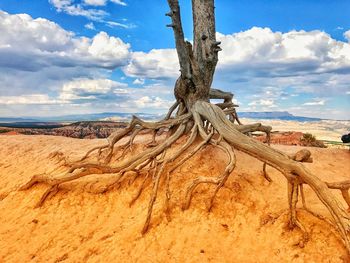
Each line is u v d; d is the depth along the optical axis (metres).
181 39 10.42
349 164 12.06
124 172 9.50
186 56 10.67
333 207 6.55
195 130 10.19
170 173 8.73
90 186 9.87
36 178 10.33
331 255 6.25
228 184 8.80
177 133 10.39
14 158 13.77
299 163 7.21
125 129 11.10
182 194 8.71
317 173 10.77
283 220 7.30
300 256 6.38
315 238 6.71
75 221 8.73
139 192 9.05
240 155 11.03
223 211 7.93
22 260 7.46
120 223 8.31
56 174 10.73
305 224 7.12
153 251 7.12
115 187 9.60
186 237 7.37
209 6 11.14
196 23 11.27
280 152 7.72
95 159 12.13
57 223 8.77
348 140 13.88
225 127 9.29
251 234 7.20
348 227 6.20
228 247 6.97
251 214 7.76
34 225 8.80
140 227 7.86
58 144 15.16
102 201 9.27
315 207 7.86
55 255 7.49
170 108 12.15
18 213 9.52
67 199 9.60
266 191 8.75
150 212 7.79
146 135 15.25
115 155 12.12
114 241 7.63
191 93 11.35
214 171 9.61
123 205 8.97
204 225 7.63
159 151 9.75
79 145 14.64
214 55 11.15
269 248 6.76
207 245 7.07
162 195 8.84
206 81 11.24
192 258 6.75
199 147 9.16
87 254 7.36
